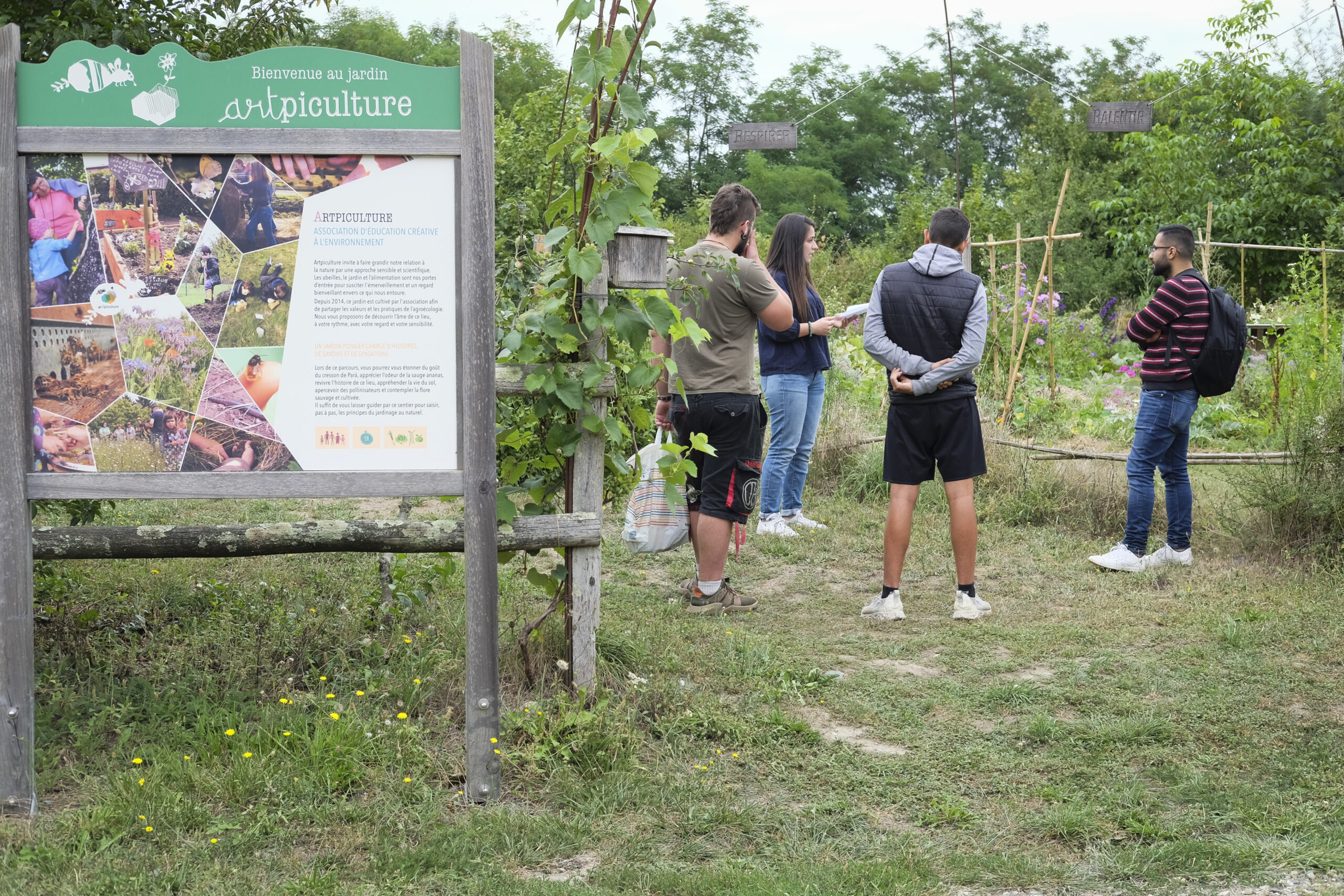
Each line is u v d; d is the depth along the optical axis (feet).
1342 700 13.62
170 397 10.36
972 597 17.49
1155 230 56.49
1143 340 20.01
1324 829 10.18
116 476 10.32
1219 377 19.44
